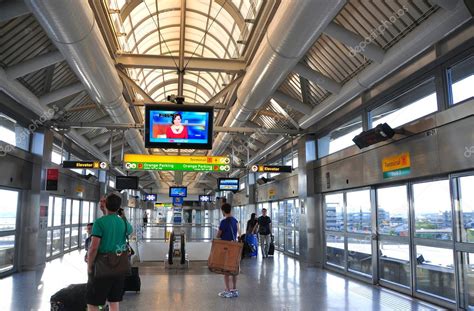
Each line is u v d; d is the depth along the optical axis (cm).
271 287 805
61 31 505
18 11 584
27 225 1052
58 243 1420
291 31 526
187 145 826
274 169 1207
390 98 782
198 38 1273
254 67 706
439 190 647
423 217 685
